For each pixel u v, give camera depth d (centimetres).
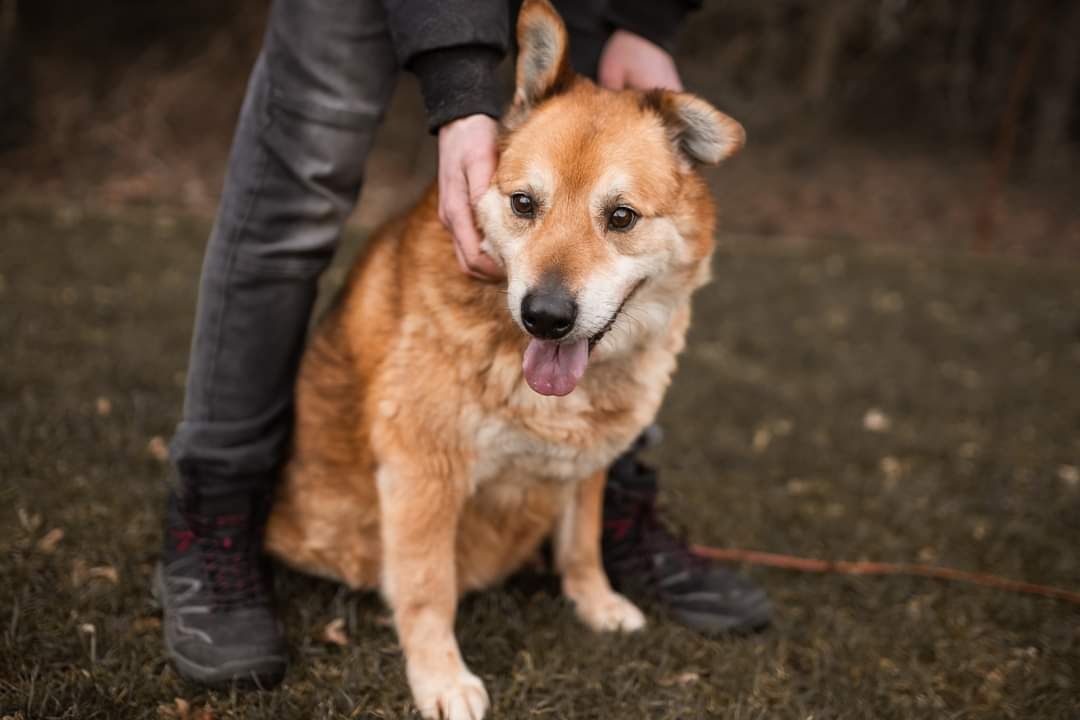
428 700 228
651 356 254
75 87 1087
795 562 309
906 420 462
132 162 970
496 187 233
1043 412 481
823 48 1234
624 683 238
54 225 706
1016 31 1265
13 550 269
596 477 268
